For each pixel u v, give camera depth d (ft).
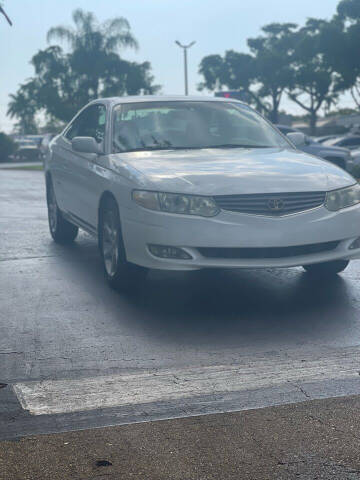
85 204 23.06
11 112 212.43
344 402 11.98
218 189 17.95
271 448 10.34
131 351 15.07
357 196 19.17
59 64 201.98
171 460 10.03
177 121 22.80
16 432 10.98
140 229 18.43
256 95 226.58
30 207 44.91
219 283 21.56
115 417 11.51
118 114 22.93
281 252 18.13
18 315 18.03
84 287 21.02
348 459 9.96
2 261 25.20
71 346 15.46
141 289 20.81
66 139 27.17
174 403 12.08
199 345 15.47
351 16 147.43
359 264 24.16
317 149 67.05
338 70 149.07
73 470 9.78
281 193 18.06
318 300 19.25
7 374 13.66
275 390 12.60
